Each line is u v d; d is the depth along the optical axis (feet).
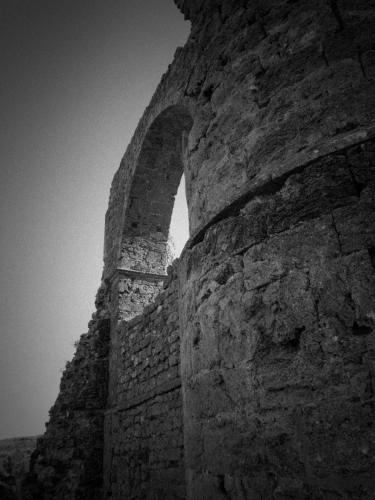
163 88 19.36
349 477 5.60
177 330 15.98
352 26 8.61
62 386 23.29
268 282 7.56
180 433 14.40
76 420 21.44
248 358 7.46
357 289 6.37
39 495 19.81
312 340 6.61
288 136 8.57
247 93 9.86
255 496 6.66
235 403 7.53
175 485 14.16
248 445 7.04
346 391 5.98
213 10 12.01
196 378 8.87
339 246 6.79
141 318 19.98
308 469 6.05
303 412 6.36
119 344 22.09
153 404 16.94
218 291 8.63
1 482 23.08
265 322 7.38
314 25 9.10
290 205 7.72
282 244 7.58
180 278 10.99
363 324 6.17
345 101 8.01
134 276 24.44
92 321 25.55
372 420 5.63
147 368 18.19
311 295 6.85
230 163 9.77
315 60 8.79
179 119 21.09
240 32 10.71
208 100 11.46
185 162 12.53
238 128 9.82
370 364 5.90
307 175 7.66
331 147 7.47
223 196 9.66
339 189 7.16
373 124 7.34
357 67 8.18
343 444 5.78
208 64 11.63
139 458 17.16
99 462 20.58
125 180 26.58
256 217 8.28
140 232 25.41
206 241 9.46
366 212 6.73
